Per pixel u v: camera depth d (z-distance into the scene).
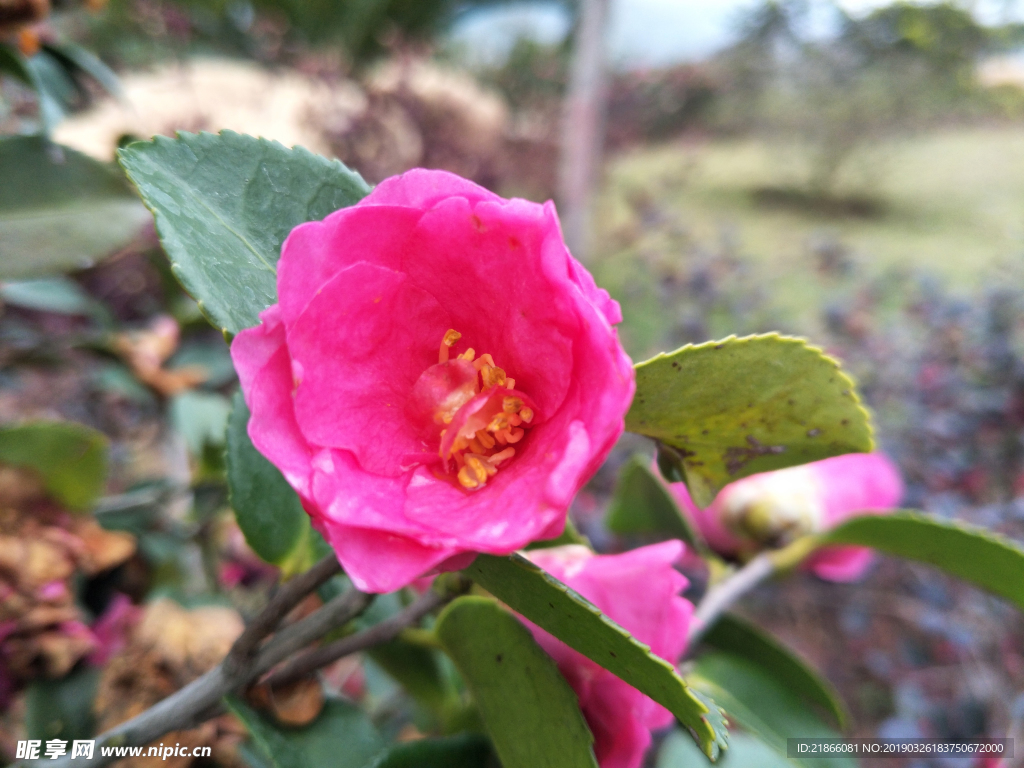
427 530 0.10
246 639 0.12
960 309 0.57
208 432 0.27
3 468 0.18
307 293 0.10
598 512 0.42
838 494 0.23
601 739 0.13
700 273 0.69
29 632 0.17
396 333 0.12
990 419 0.49
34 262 0.18
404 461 0.11
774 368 0.12
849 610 0.46
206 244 0.11
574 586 0.13
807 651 0.47
